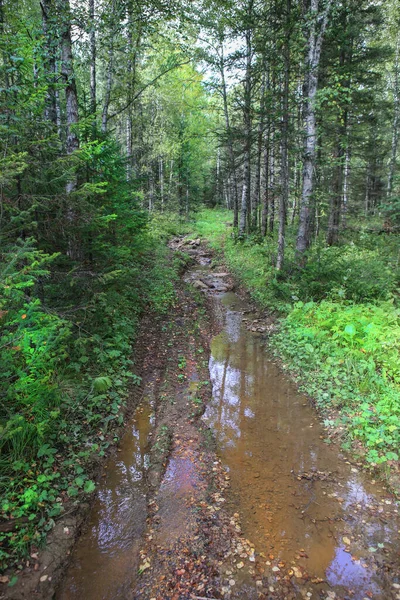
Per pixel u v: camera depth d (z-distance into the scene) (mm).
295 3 11719
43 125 4656
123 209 8367
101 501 3945
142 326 8852
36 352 3838
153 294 11234
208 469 4516
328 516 3824
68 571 3156
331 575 3193
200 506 3930
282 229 11914
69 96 7617
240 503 3996
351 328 7012
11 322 3621
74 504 3740
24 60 4160
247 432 5340
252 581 3131
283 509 3916
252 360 7922
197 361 7621
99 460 4398
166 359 7465
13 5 7355
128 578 3135
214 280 15289
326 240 16891
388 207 10578
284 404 6125
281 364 7605
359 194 26281
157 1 10172
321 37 10312
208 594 3016
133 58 14016
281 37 10023
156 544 3463
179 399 6086
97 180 7312
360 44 15891
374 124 17875
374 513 3850
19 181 4504
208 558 3338
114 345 6746
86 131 7223
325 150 17469
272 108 11477
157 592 3020
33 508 3494
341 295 9172
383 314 7617
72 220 5238
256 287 12789
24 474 3740
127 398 5750
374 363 6172
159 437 5012
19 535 3229
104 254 7004
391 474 4324
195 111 28094
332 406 5785
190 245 23047
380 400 5473
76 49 12180
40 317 4062
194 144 32156
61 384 5039
